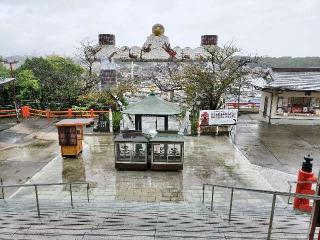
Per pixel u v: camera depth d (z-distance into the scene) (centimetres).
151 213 795
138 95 3509
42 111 2833
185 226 634
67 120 1838
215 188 1368
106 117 2428
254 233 566
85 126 2489
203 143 2098
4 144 2048
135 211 831
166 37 3503
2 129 2422
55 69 3688
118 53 3550
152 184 1413
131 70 3616
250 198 1245
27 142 2103
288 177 1529
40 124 2600
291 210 877
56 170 1588
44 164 1684
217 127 2323
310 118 2830
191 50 3497
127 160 1563
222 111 2288
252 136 2328
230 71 2700
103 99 3058
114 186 1388
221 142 2131
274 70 3094
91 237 545
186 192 1328
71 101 3231
